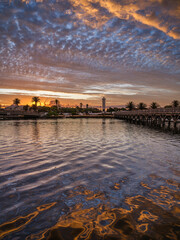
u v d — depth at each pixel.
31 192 4.66
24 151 10.02
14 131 23.33
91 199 4.28
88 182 5.35
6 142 13.48
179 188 4.89
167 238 2.93
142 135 18.69
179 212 3.70
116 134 19.73
